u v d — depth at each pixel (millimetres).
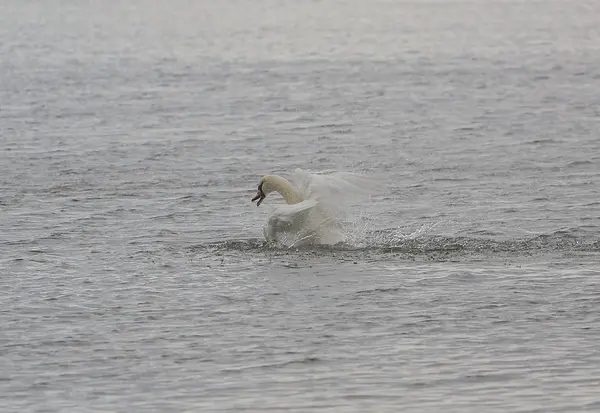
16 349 48750
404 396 43438
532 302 54719
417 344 49031
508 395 43406
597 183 86500
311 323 52031
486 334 50219
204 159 99812
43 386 44656
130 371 46188
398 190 84938
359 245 66562
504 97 141500
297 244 65750
